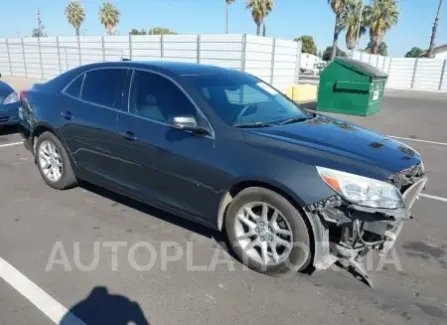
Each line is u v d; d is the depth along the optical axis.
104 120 3.97
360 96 12.68
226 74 4.06
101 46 26.19
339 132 3.40
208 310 2.69
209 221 3.38
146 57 24.06
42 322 2.53
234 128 3.18
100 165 4.16
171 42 22.81
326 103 13.36
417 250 3.59
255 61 21.06
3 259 3.25
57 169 4.77
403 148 3.30
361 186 2.66
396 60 33.00
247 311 2.69
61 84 4.59
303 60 60.47
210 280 3.04
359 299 2.85
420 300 2.85
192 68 3.94
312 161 2.80
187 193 3.42
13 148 6.89
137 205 4.40
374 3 39.38
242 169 3.01
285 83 24.31
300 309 2.72
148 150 3.58
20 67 32.00
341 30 45.25
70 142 4.41
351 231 2.78
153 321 2.57
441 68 31.09
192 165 3.29
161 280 3.02
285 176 2.82
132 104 3.81
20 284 2.92
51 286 2.91
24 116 5.00
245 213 3.16
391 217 2.67
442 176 6.01
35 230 3.76
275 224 3.02
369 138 3.35
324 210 2.72
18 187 4.90
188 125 3.23
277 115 3.72
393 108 15.68
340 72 12.84
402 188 2.96
